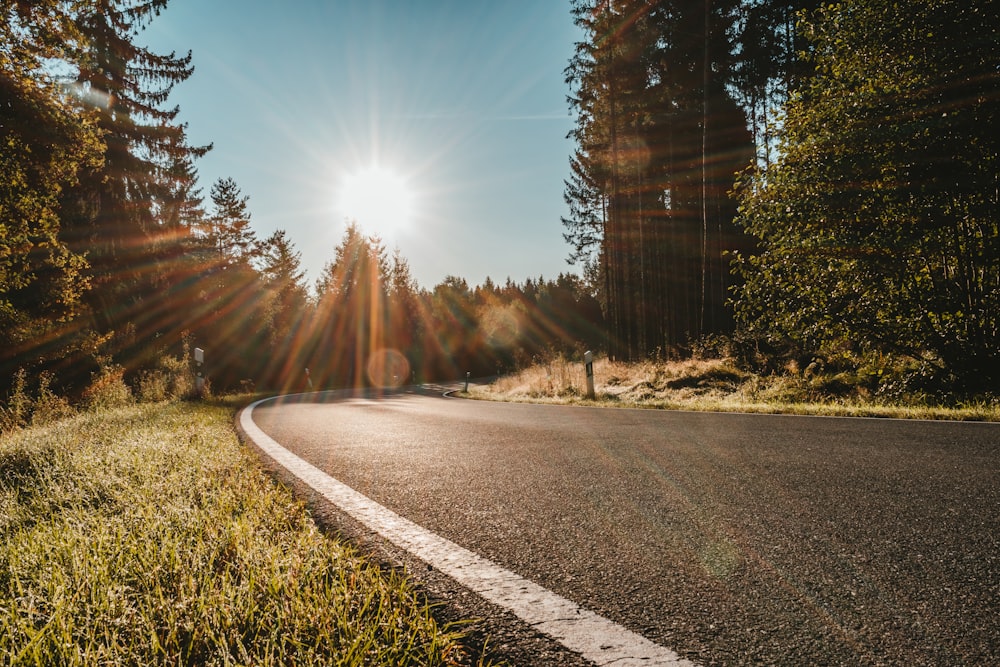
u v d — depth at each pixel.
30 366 17.22
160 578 2.15
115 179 24.03
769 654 1.61
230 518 2.84
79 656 1.58
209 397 16.56
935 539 2.46
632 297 34.09
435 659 1.61
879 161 8.89
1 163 13.00
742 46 21.78
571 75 26.59
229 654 1.58
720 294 23.16
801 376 12.27
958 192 8.70
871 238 8.97
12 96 12.75
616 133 28.31
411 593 2.08
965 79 8.46
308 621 1.77
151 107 24.38
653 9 22.91
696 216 29.52
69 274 17.55
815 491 3.36
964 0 8.42
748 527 2.74
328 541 2.57
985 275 8.83
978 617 1.77
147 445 5.60
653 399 13.32
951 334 9.01
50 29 13.20
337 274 55.84
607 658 1.62
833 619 1.80
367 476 4.34
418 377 56.25
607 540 2.65
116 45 22.70
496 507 3.31
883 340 9.54
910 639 1.66
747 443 5.27
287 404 15.27
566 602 2.01
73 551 2.41
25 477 4.30
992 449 4.45
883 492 3.26
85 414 10.16
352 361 53.78
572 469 4.32
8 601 2.00
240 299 36.38
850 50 9.70
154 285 28.20
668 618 1.86
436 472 4.43
